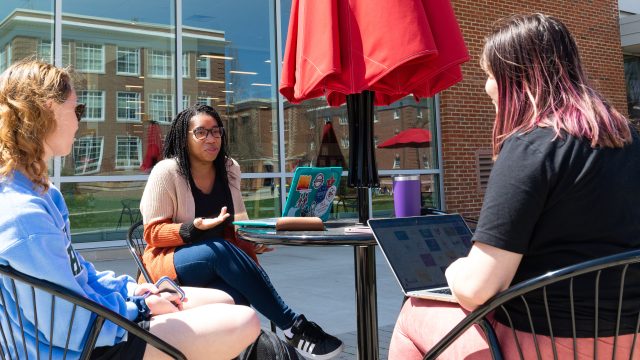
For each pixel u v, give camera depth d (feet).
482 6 27.63
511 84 4.32
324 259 21.25
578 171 3.84
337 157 26.45
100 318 4.24
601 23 31.73
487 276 3.85
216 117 8.27
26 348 4.32
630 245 3.93
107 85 22.44
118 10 22.75
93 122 22.08
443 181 27.58
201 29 24.22
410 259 5.32
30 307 4.32
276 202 25.20
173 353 4.43
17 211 4.13
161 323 4.88
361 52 6.14
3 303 4.31
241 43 25.05
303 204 7.16
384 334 11.45
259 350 6.16
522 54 4.27
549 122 4.00
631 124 4.36
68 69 5.00
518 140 3.99
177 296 5.74
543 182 3.81
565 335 3.93
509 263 3.84
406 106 27.37
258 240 5.92
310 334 6.83
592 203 3.85
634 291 3.94
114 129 22.49
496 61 4.41
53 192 4.95
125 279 5.85
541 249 3.99
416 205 6.63
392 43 5.86
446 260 5.54
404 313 5.19
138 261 7.59
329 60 6.10
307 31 6.50
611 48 32.09
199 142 8.00
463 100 27.63
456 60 6.35
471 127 27.81
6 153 4.28
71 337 4.31
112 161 22.40
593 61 31.35
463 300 4.10
